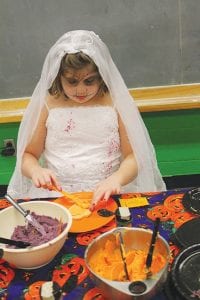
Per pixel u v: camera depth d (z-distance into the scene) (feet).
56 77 4.50
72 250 2.99
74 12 6.39
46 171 4.26
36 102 4.83
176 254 2.78
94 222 3.26
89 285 2.61
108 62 4.60
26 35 6.53
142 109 6.51
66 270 2.77
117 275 2.52
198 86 6.81
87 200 3.60
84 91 4.42
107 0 6.31
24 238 2.95
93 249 2.74
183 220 3.22
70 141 4.76
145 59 6.70
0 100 6.95
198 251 2.73
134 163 4.62
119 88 4.76
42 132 4.88
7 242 2.77
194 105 6.51
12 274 2.78
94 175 4.67
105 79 4.46
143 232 2.78
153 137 6.89
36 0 6.30
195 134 6.89
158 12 6.39
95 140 4.74
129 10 6.38
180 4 6.34
